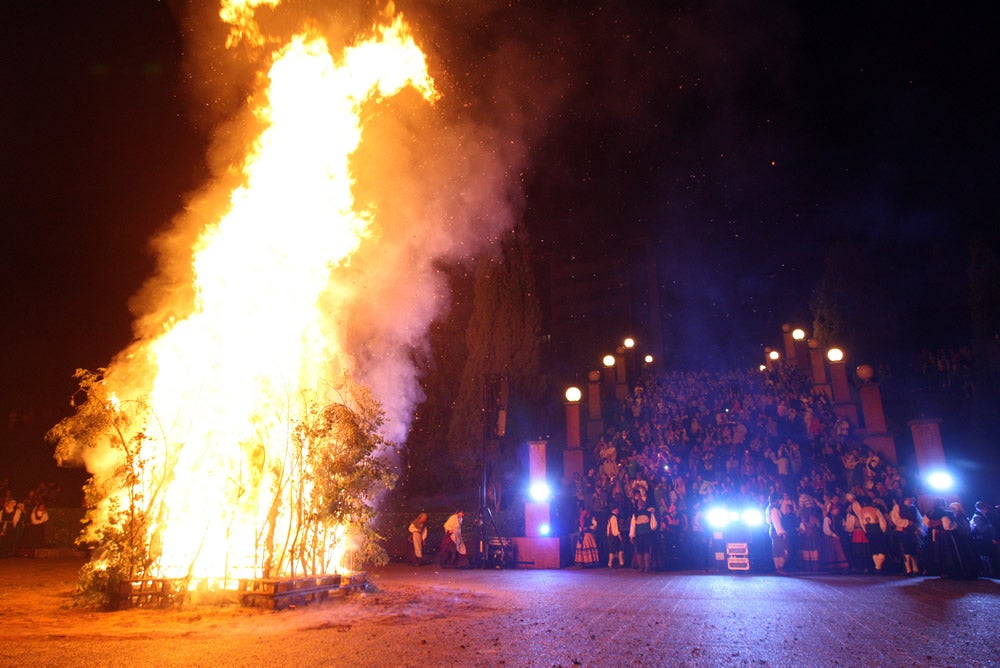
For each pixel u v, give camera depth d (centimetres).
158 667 599
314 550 1122
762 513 1791
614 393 3166
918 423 2008
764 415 2366
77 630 798
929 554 1519
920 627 838
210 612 936
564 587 1365
